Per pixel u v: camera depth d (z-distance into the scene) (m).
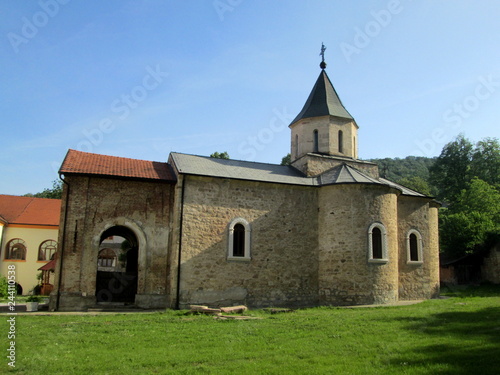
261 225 20.25
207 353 8.62
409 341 9.45
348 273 19.64
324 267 20.59
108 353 8.66
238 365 7.62
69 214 18.14
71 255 17.83
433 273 24.44
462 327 10.95
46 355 8.45
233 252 19.50
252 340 9.98
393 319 13.03
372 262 19.73
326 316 14.43
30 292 31.83
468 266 33.25
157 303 18.36
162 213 19.39
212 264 18.89
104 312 16.75
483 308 14.95
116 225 18.64
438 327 11.12
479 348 8.45
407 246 23.11
